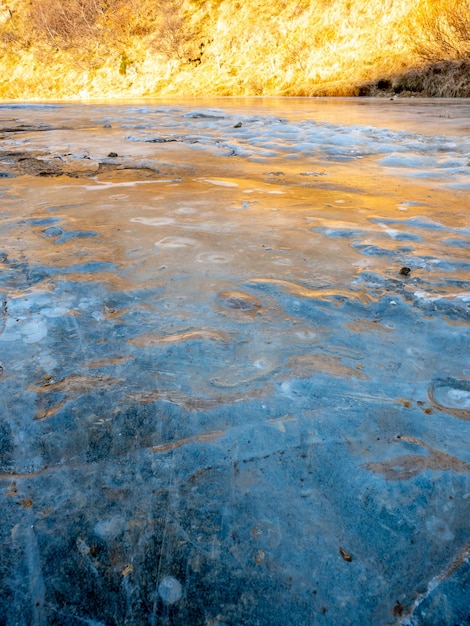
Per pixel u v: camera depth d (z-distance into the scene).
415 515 0.78
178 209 2.51
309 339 1.24
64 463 0.87
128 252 1.85
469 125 6.68
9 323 1.30
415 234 2.08
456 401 1.02
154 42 23.97
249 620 0.65
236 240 2.00
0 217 2.35
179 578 0.69
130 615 0.65
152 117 9.12
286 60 19.33
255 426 0.95
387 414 0.98
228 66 21.48
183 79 22.47
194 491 0.82
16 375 1.09
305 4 19.84
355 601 0.67
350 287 1.54
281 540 0.74
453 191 3.00
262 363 1.14
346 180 3.39
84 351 1.19
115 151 4.76
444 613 0.65
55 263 1.73
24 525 0.76
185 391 1.05
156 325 1.31
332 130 6.29
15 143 5.51
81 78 25.95
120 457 0.89
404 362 1.15
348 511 0.79
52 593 0.67
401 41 16.38
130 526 0.76
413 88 14.99
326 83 17.41
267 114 8.99
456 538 0.75
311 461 0.88
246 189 3.07
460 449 0.90
